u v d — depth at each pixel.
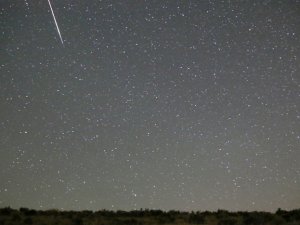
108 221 21.58
